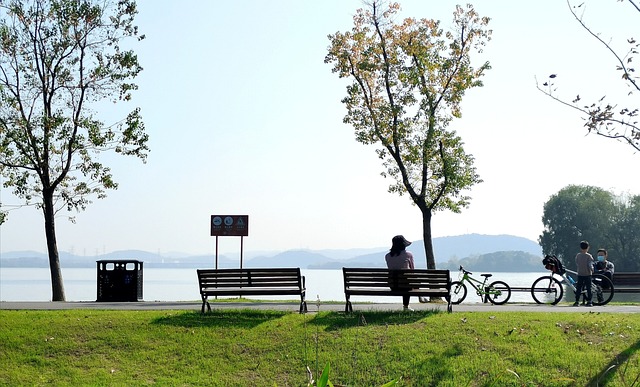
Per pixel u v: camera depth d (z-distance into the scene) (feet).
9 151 101.60
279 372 49.11
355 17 113.09
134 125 101.76
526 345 50.88
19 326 57.77
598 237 298.97
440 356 49.42
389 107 111.45
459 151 112.57
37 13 100.99
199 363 50.96
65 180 106.32
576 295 78.28
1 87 99.04
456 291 81.51
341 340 52.60
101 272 87.04
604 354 48.85
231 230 96.48
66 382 48.29
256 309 64.69
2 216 103.19
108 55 102.78
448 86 112.78
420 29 112.57
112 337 55.21
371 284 61.21
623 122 36.63
